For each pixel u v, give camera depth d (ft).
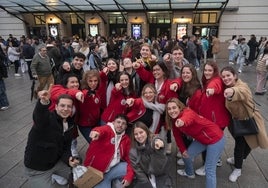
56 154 8.80
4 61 22.33
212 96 10.55
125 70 12.91
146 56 13.12
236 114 10.64
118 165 10.21
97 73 12.17
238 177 11.92
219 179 11.80
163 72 12.36
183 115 9.84
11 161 13.58
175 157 13.89
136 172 9.93
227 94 9.70
